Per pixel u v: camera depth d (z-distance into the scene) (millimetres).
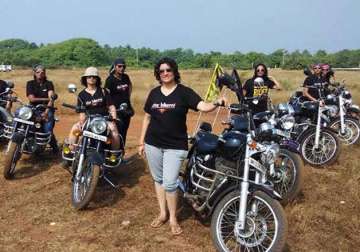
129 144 9828
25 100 17062
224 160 5422
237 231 4918
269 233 5035
